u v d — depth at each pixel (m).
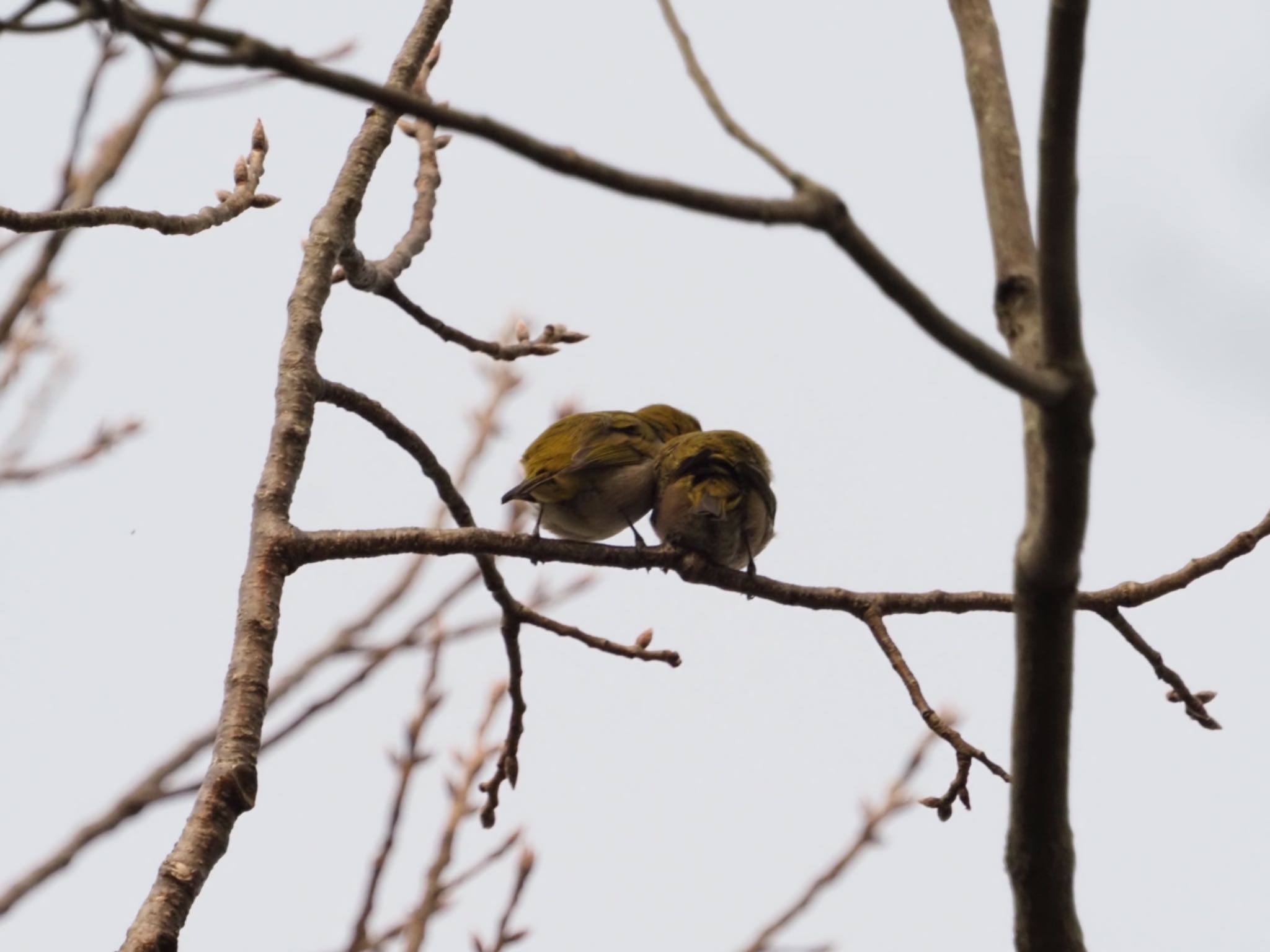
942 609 9.83
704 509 11.04
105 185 11.66
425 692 10.21
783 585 9.95
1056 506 6.38
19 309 11.62
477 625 11.73
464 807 10.27
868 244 5.41
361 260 10.82
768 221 5.22
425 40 11.98
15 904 10.23
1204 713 10.09
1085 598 9.88
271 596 8.64
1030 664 6.72
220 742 7.88
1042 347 6.27
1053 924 6.96
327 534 9.01
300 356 9.84
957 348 5.76
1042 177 6.08
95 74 10.24
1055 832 6.89
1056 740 6.75
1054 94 5.96
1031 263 7.64
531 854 10.04
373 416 10.00
